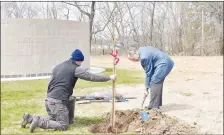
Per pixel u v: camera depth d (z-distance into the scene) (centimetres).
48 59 1448
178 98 944
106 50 3334
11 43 1380
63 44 1487
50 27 1445
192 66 1992
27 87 1159
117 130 597
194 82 1297
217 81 1325
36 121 584
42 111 780
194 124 651
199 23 3478
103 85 1190
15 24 1381
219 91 1070
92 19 2900
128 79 1368
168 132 585
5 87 1154
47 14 3406
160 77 750
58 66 604
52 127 592
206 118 705
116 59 598
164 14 3588
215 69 1827
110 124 601
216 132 598
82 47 1556
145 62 752
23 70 1402
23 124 615
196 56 3089
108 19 2977
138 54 775
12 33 1378
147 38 3591
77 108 795
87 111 764
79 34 1539
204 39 3366
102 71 1702
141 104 823
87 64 1582
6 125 644
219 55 3256
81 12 2948
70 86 600
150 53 755
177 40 3534
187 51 3428
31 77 1406
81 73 594
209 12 3406
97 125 620
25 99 934
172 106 829
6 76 1377
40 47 1428
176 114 740
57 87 594
